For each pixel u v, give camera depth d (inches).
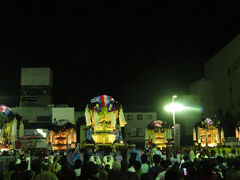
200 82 2664.9
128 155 698.2
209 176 308.8
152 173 391.2
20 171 357.4
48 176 328.5
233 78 2439.7
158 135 1640.0
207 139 1566.2
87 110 1150.3
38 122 2244.1
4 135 1096.8
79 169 398.6
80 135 2129.7
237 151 1174.3
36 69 2401.6
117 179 256.1
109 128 1124.5
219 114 2591.0
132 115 2455.7
